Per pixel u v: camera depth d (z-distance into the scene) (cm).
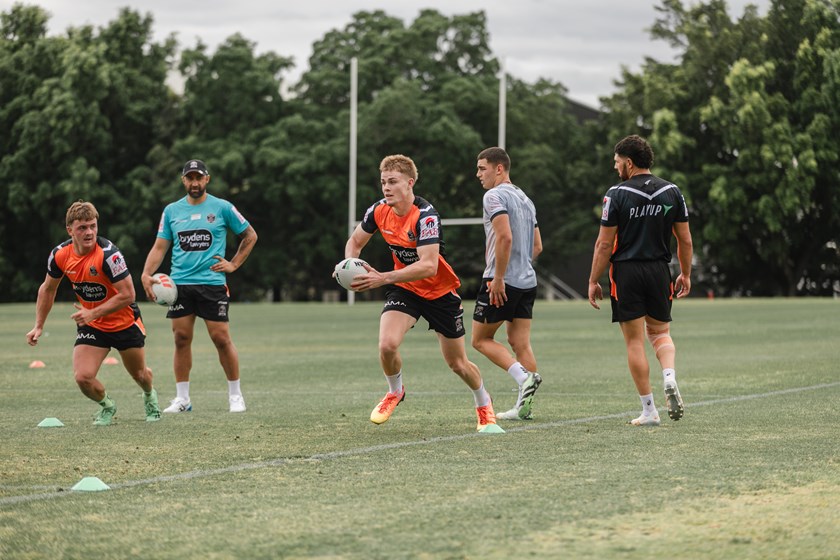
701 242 8338
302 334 3328
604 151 8825
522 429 1260
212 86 8525
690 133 8331
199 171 1564
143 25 9125
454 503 829
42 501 864
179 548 711
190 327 1533
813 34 8019
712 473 941
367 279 1225
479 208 8738
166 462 1048
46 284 1379
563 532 733
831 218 8050
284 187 8394
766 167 7819
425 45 9025
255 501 848
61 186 8288
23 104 8556
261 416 1434
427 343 2877
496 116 8838
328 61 9006
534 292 1440
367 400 1620
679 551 684
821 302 5466
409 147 8575
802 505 809
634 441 1142
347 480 931
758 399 1535
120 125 8875
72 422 1401
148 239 8581
